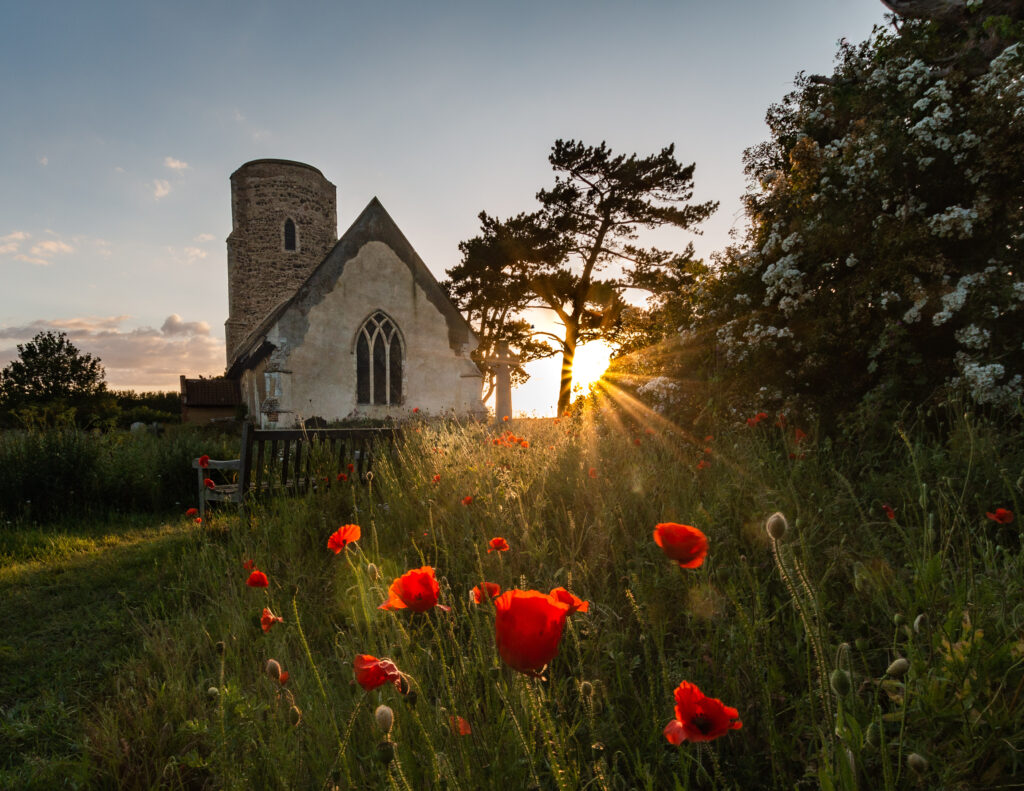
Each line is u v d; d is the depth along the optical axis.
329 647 2.71
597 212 22.30
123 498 7.59
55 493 7.09
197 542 5.18
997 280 4.26
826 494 2.88
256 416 23.19
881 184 5.08
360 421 20.19
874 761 1.32
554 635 0.84
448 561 3.06
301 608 3.14
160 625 3.25
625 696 1.75
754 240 6.67
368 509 4.73
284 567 3.91
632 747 1.62
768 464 3.43
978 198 4.68
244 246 31.77
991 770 1.24
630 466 4.05
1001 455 2.93
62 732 2.46
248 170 31.66
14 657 3.28
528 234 21.72
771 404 5.32
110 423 10.42
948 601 1.67
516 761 1.37
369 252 22.03
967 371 3.96
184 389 26.03
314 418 18.92
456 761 1.46
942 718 1.32
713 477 3.53
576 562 2.61
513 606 0.85
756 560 2.35
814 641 1.05
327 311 20.95
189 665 2.63
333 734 1.77
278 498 5.33
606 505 3.08
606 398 7.27
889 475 3.05
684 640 1.98
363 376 21.88
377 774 1.58
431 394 23.16
